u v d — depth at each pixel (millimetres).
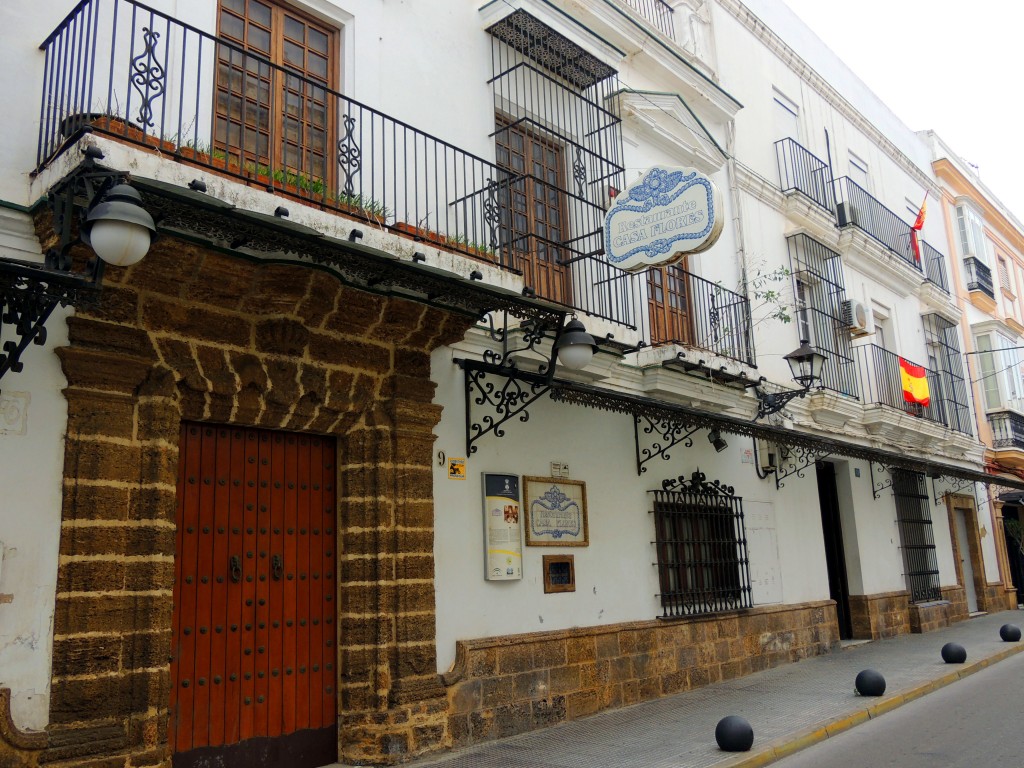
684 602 10227
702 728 7801
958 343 21031
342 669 6953
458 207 8500
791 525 12836
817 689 9695
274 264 6109
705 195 7906
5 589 5129
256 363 6516
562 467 9008
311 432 7105
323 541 7113
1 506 5188
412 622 7094
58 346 5531
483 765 6738
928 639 14508
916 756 6746
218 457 6559
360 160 6816
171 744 5887
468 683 7469
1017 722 7805
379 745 6727
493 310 7000
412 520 7277
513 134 9438
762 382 11367
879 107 19703
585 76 10125
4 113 5684
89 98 5547
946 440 18062
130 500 5734
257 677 6473
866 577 14695
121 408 5754
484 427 8234
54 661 5242
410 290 6898
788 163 15055
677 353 9930
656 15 12570
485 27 9227
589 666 8695
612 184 10320
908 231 19000
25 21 5895
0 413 5270
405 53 8359
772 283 13695
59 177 5316
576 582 8875
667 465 10555
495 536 8031
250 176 6309
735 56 14250
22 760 5000
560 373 8930
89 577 5430
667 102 11281
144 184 4660
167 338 6047
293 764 6570
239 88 7148
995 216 25094
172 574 5844
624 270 8484
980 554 19844
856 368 15555
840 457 14383
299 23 7730
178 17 6680
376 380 7316
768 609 11648
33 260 5602
